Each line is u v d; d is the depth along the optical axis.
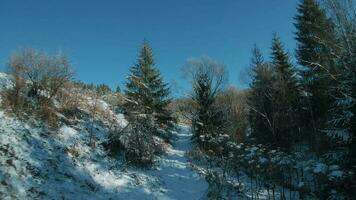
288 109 27.20
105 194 13.86
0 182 11.00
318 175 16.44
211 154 23.16
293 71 30.84
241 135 27.81
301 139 26.09
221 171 19.91
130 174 16.34
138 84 28.28
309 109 26.31
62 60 18.84
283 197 16.89
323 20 27.30
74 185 13.20
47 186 12.16
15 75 16.97
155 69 30.52
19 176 11.77
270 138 26.41
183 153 23.75
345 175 14.50
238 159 21.30
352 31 17.53
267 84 29.55
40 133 15.18
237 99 35.28
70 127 17.72
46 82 18.41
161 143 23.31
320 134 23.25
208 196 16.12
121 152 18.20
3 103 15.60
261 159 18.20
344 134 16.20
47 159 13.63
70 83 20.27
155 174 17.81
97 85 29.05
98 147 17.47
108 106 25.47
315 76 26.08
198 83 30.16
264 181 19.28
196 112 29.34
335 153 16.97
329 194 15.93
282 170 19.20
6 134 13.54
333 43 18.88
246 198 16.78
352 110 15.96
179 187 17.05
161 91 30.06
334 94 22.88
